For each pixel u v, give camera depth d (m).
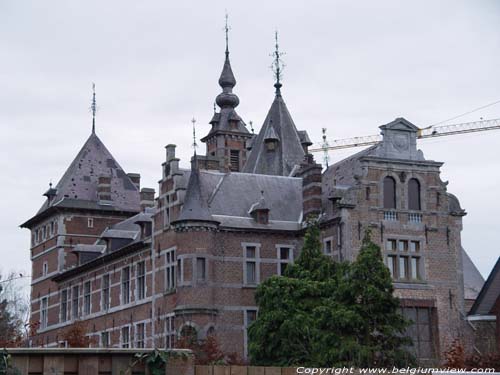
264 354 42.06
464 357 43.28
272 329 42.25
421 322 50.91
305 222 53.44
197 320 50.12
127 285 60.91
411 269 51.41
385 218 51.50
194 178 52.84
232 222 52.78
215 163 60.53
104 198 80.06
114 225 76.56
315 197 53.72
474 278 63.41
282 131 69.56
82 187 80.69
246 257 52.72
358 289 39.34
